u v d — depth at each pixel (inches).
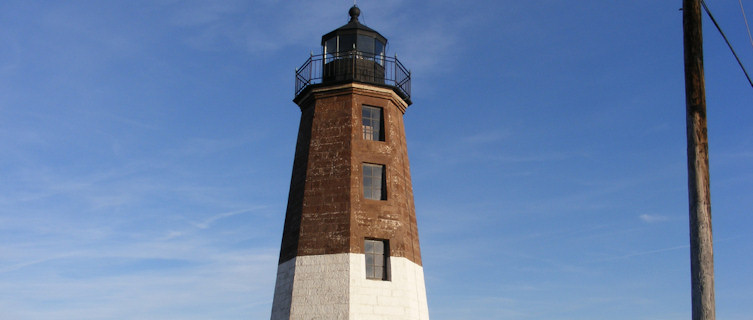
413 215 1488.7
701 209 683.4
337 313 1296.8
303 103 1529.3
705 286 666.8
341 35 1512.1
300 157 1478.8
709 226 681.0
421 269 1456.7
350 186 1387.8
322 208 1385.3
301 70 1525.6
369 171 1430.9
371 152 1434.5
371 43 1518.2
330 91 1470.2
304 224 1382.9
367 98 1472.7
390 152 1453.0
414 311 1365.7
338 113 1455.5
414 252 1439.5
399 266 1369.3
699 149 698.8
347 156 1413.6
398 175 1451.8
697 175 693.9
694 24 720.3
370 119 1471.5
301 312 1318.9
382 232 1379.2
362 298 1311.5
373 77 1489.9
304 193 1409.9
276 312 1378.0
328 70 1499.8
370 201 1395.2
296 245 1374.3
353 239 1346.0
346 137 1429.6
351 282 1312.7
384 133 1462.8
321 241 1358.3
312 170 1423.5
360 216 1370.6
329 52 1519.4
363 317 1301.7
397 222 1402.6
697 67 713.0
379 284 1336.1
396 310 1332.4
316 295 1321.4
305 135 1486.2
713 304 663.1
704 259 672.4
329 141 1438.2
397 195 1428.4
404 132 1545.3
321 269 1337.4
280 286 1392.7
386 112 1478.8
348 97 1461.6
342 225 1358.3
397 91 1502.2
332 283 1320.1
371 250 1373.0
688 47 719.1
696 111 706.2
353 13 1560.0
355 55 1480.1
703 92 711.1
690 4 724.0
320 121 1461.6
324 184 1403.8
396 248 1381.6
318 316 1306.6
